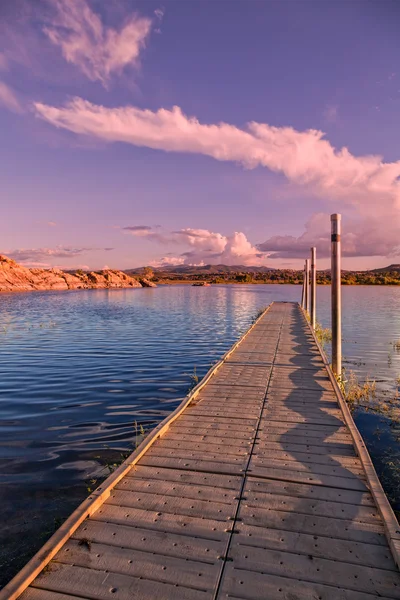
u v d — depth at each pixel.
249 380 8.44
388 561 2.90
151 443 4.99
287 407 6.57
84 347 15.68
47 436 6.80
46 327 22.08
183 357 13.73
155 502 3.68
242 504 3.65
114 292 73.62
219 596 2.56
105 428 7.19
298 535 3.20
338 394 7.04
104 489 3.76
